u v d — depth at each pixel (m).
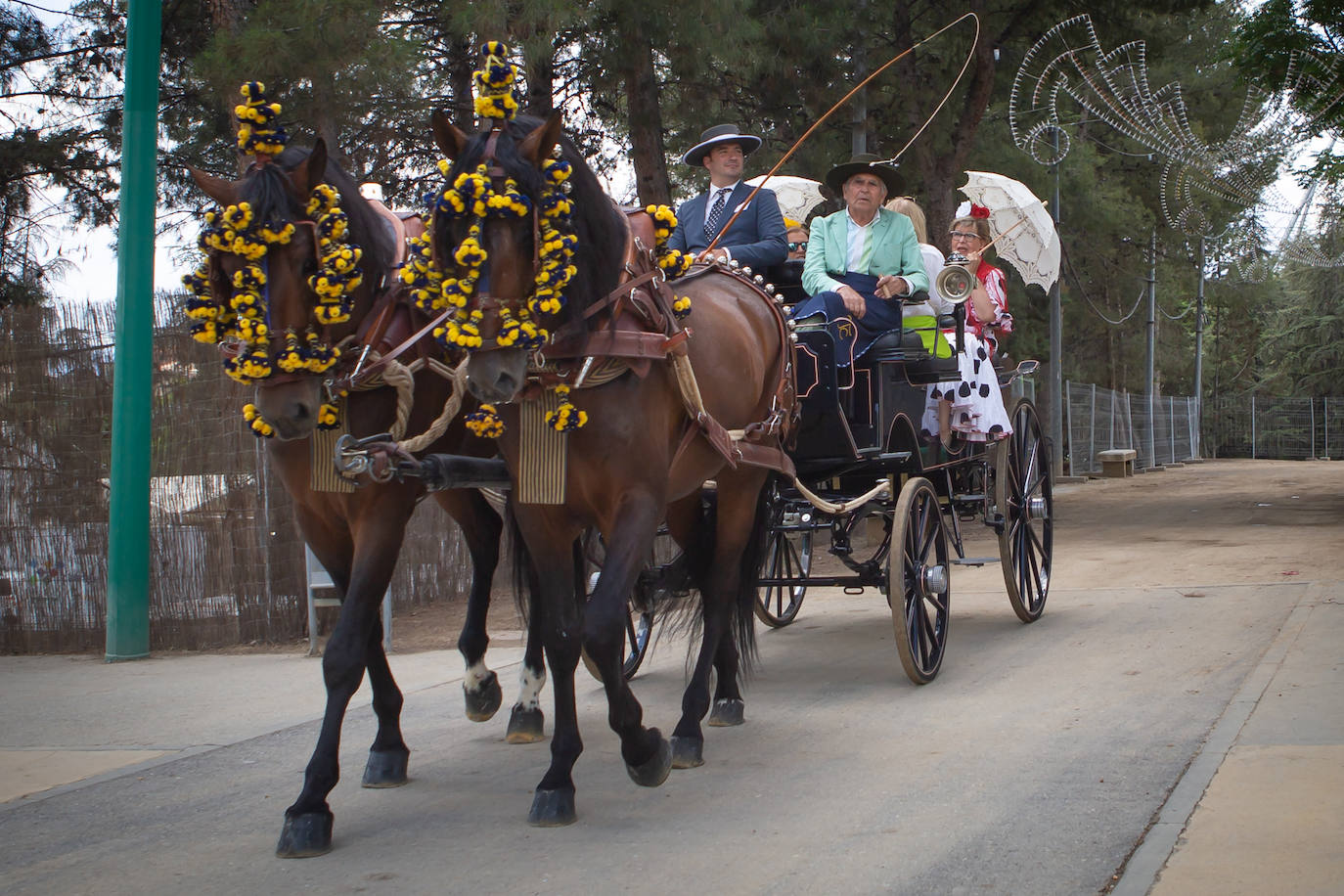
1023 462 7.71
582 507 4.14
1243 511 15.01
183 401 8.21
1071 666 6.24
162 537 8.22
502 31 10.27
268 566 8.16
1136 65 11.41
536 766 4.94
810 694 5.96
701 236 6.42
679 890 3.53
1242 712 5.07
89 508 8.38
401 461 3.96
